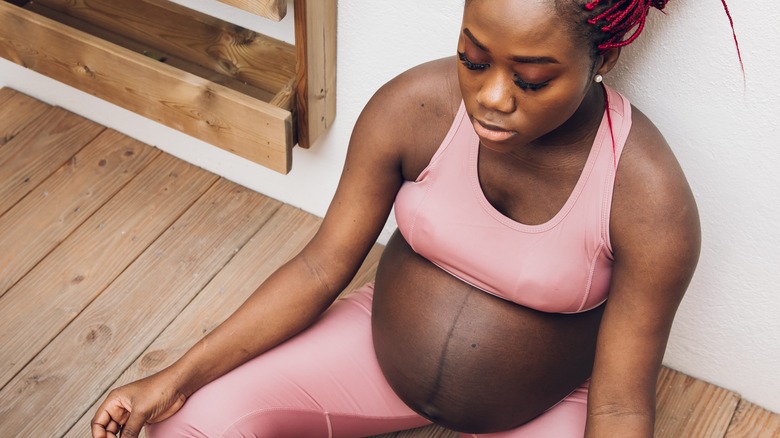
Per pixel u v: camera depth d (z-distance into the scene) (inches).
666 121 59.0
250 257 81.1
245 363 59.7
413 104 52.3
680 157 60.6
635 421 52.2
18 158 87.8
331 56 69.4
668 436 70.6
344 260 58.6
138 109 75.7
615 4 39.7
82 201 84.7
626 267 50.7
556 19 38.9
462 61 42.3
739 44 52.7
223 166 86.4
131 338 74.7
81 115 92.1
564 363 55.6
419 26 64.4
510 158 50.1
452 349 54.7
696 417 71.9
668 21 53.7
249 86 77.4
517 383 55.4
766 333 67.7
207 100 70.5
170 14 76.4
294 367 60.0
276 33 73.7
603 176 48.9
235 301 77.9
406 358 57.0
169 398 56.8
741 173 59.1
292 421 59.9
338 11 66.8
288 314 59.0
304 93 68.4
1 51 78.8
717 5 51.7
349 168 56.2
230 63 76.8
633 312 51.3
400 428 65.9
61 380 71.6
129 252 80.8
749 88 54.4
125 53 72.0
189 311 76.9
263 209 85.0
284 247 82.1
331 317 63.2
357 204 56.7
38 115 91.7
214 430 56.6
